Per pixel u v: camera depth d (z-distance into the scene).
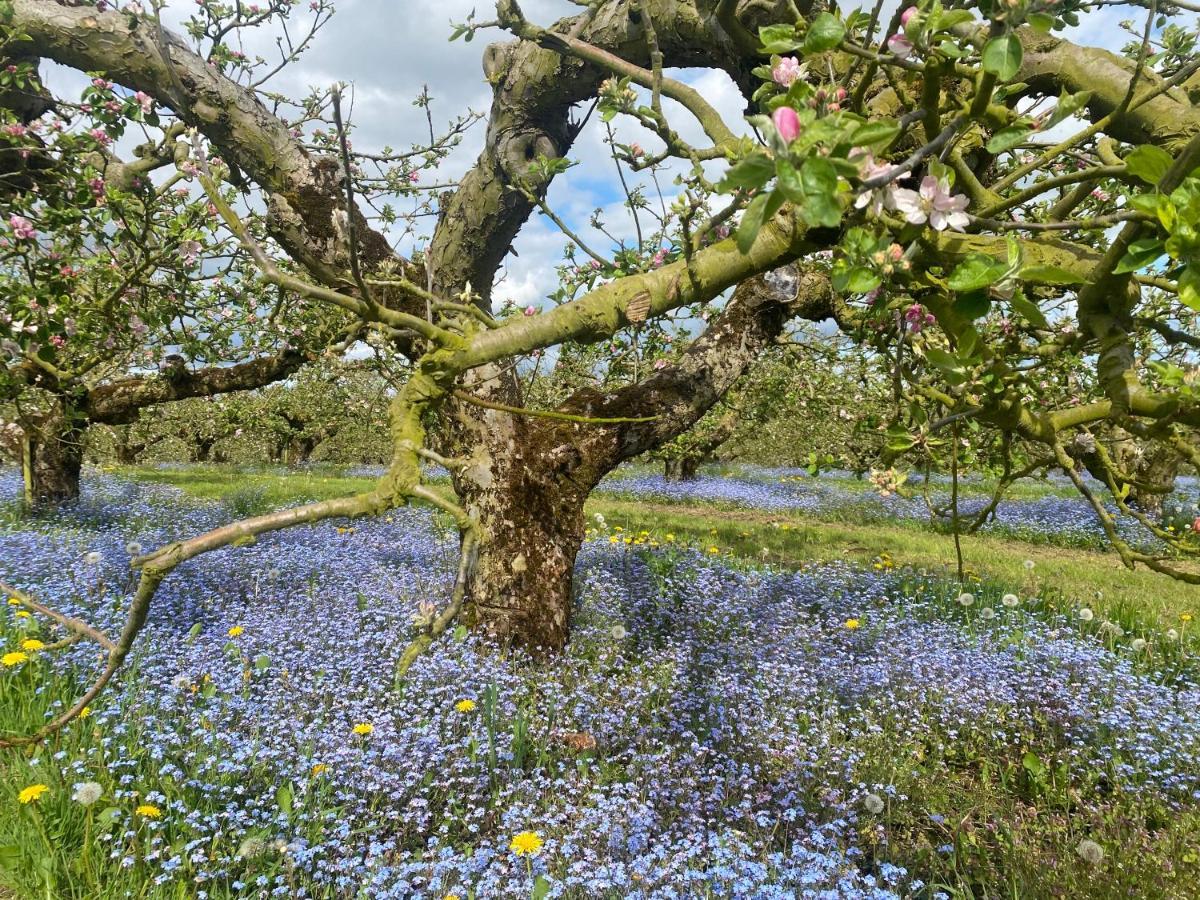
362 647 4.79
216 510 12.33
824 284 5.32
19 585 5.93
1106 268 1.62
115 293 5.72
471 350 1.96
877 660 5.25
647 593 6.77
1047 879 3.05
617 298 2.05
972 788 3.91
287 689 4.21
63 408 9.03
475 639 4.92
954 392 2.34
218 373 8.56
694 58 4.02
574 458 5.21
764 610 6.39
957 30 1.44
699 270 2.08
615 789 3.17
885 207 1.31
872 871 3.13
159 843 2.97
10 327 5.23
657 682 4.63
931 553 11.41
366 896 2.62
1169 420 1.62
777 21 3.34
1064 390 4.55
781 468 29.88
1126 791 3.80
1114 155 2.59
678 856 2.83
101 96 4.43
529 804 3.26
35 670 4.18
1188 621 7.08
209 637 4.96
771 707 4.38
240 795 3.31
